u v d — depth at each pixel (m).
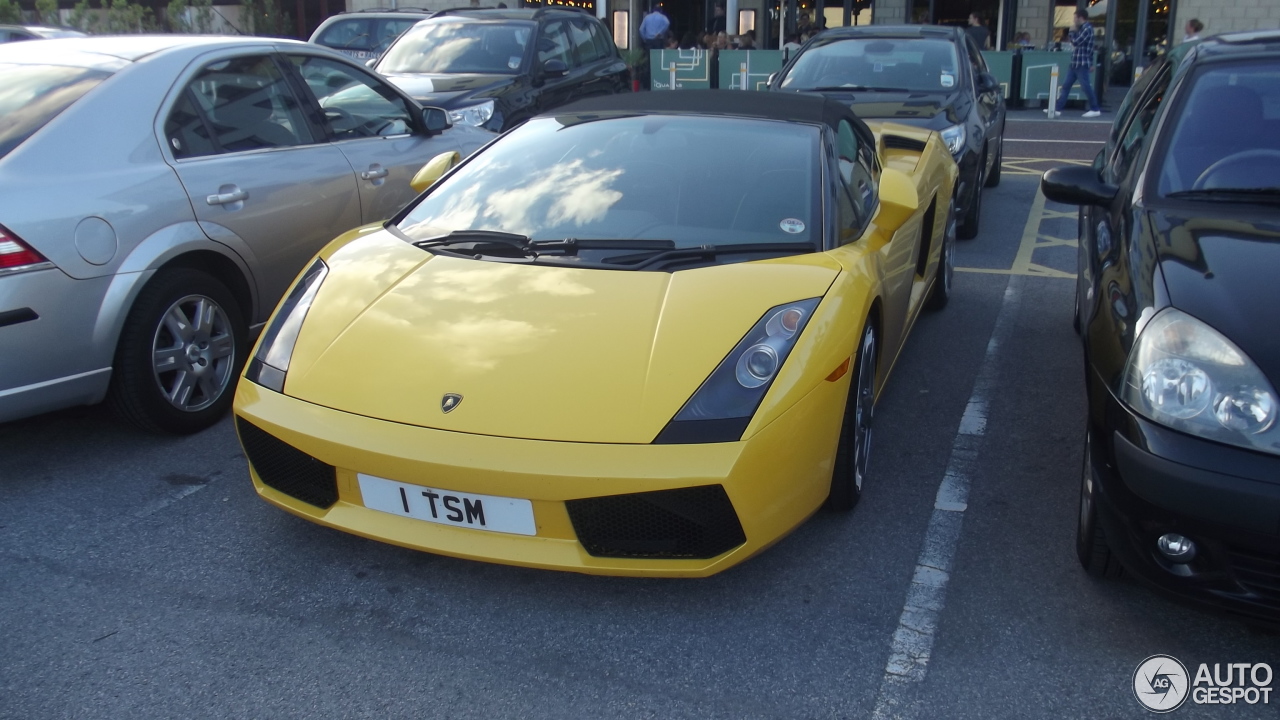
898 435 3.85
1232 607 2.29
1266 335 2.30
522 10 9.34
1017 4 18.41
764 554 2.97
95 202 3.42
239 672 2.45
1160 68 4.31
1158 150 3.30
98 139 3.57
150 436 3.82
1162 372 2.36
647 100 4.03
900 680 2.41
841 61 7.98
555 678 2.43
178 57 4.01
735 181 3.41
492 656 2.51
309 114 4.53
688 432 2.48
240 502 3.30
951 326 5.23
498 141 3.92
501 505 2.50
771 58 17.02
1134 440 2.36
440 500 2.54
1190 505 2.25
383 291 2.99
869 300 3.05
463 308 2.86
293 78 4.52
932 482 3.45
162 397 3.68
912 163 4.75
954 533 3.10
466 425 2.51
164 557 2.96
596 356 2.63
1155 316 2.47
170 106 3.86
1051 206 8.54
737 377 2.59
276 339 2.95
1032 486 3.42
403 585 2.82
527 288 2.92
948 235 5.35
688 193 3.38
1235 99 3.36
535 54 8.66
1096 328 2.81
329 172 4.45
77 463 3.58
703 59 17.33
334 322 2.91
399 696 2.36
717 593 2.78
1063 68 16.23
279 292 4.23
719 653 2.52
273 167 4.19
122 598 2.75
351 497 2.68
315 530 3.12
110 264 3.42
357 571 2.89
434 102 7.52
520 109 8.07
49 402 3.34
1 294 3.13
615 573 2.54
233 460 3.62
